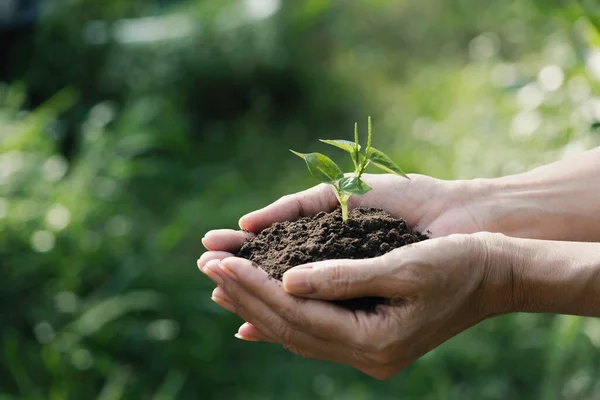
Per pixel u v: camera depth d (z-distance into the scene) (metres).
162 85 1.98
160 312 1.24
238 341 1.24
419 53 2.43
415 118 1.94
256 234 0.77
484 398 1.08
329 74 2.17
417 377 1.12
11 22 1.89
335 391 1.12
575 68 1.06
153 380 1.16
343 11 2.26
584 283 0.69
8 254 1.20
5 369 1.12
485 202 0.79
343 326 0.68
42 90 1.92
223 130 2.03
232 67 2.04
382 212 0.77
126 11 2.10
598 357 1.02
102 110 1.74
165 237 1.33
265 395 1.14
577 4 0.98
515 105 1.46
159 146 1.74
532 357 1.12
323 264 0.67
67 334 1.12
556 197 0.79
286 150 1.92
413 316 0.68
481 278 0.69
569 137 1.09
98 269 1.25
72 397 1.09
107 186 1.43
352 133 2.02
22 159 1.30
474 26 2.52
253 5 2.11
